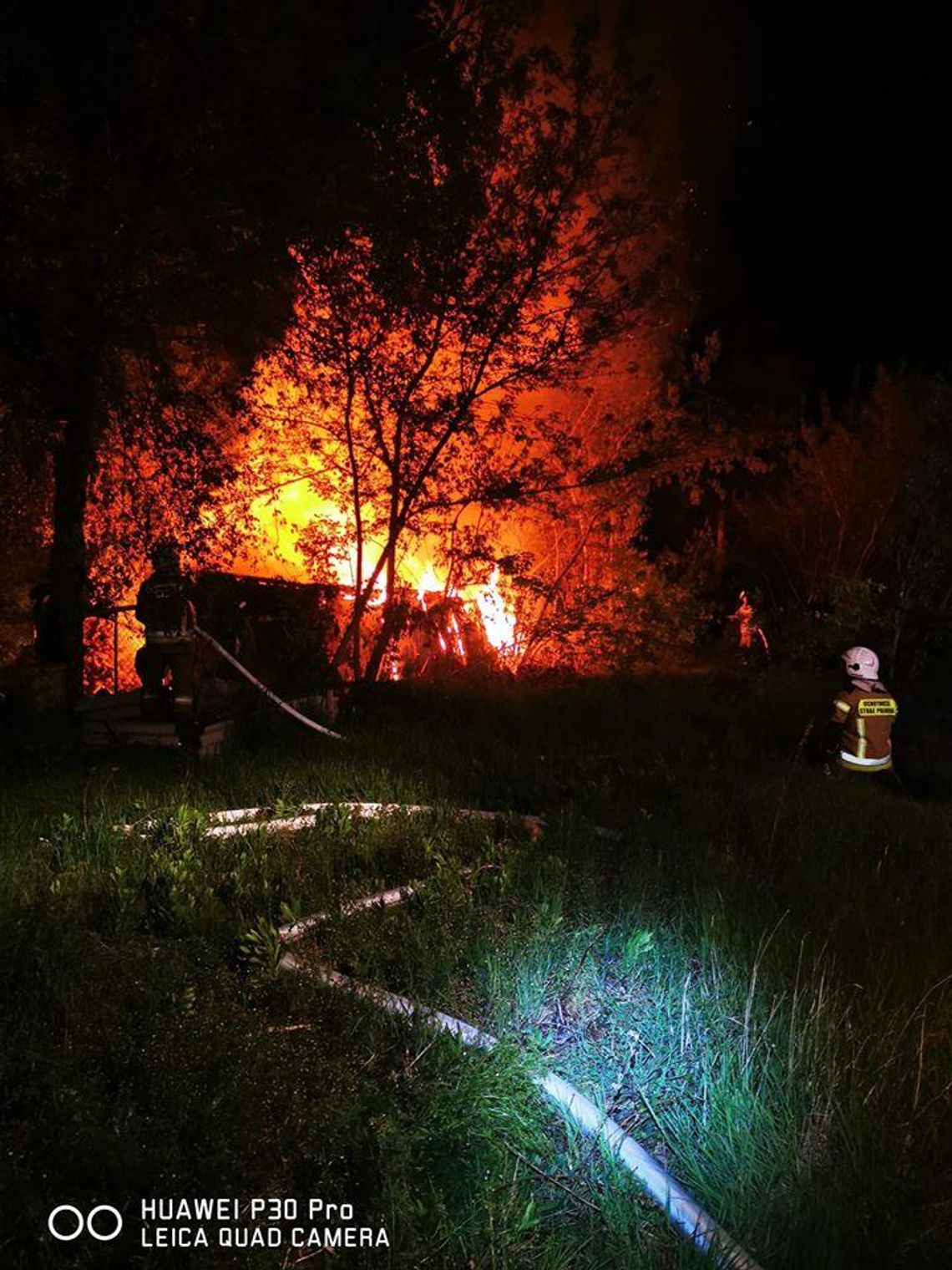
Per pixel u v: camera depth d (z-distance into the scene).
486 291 11.88
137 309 9.87
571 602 14.71
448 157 11.37
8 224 9.19
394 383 11.91
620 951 4.91
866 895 6.03
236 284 10.17
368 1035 3.97
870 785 9.29
